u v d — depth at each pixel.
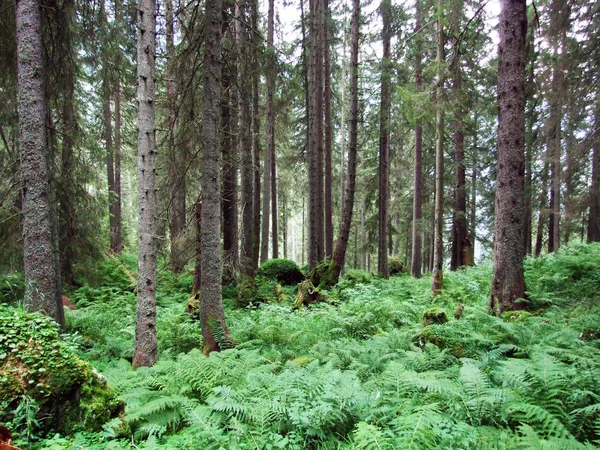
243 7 10.77
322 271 14.16
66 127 8.41
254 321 9.15
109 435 3.48
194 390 5.04
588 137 10.44
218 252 7.48
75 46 8.86
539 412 3.40
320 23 16.06
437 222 11.12
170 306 11.55
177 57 8.44
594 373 4.06
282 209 31.39
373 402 3.92
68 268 9.77
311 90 15.98
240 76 10.01
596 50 9.34
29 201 6.39
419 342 6.35
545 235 27.62
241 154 12.41
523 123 7.48
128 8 8.88
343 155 26.47
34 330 4.20
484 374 4.26
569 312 7.03
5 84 8.12
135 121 18.11
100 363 6.61
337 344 6.68
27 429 3.51
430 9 12.22
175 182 9.01
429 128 11.32
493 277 7.77
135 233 31.52
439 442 3.17
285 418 3.69
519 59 7.42
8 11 7.48
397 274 20.67
